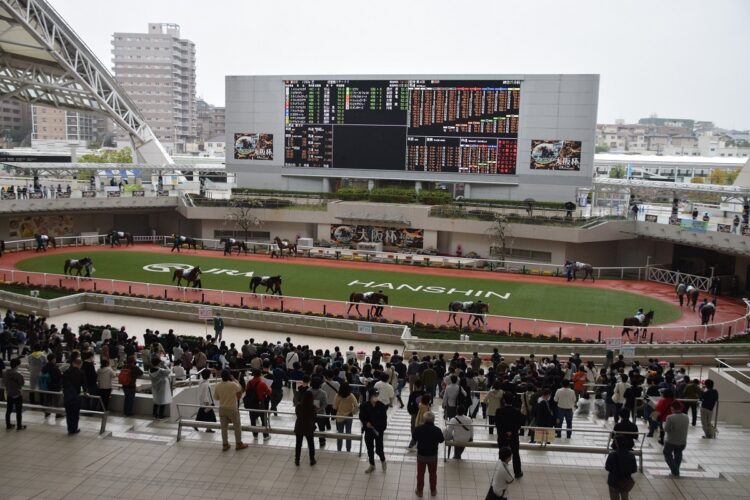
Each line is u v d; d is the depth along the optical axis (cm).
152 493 1276
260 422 1697
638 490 1323
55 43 6397
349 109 6059
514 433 1354
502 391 1652
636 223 5178
